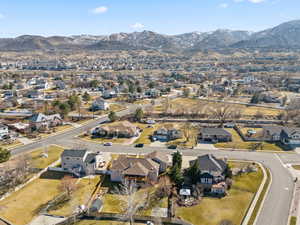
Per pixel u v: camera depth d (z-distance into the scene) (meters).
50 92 163.50
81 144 81.00
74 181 58.66
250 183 57.50
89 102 140.38
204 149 77.44
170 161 68.31
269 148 77.88
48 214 46.88
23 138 86.88
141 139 86.00
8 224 44.22
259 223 44.09
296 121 101.25
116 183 58.16
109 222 45.00
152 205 49.44
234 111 108.06
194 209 48.34
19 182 57.84
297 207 48.47
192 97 154.75
